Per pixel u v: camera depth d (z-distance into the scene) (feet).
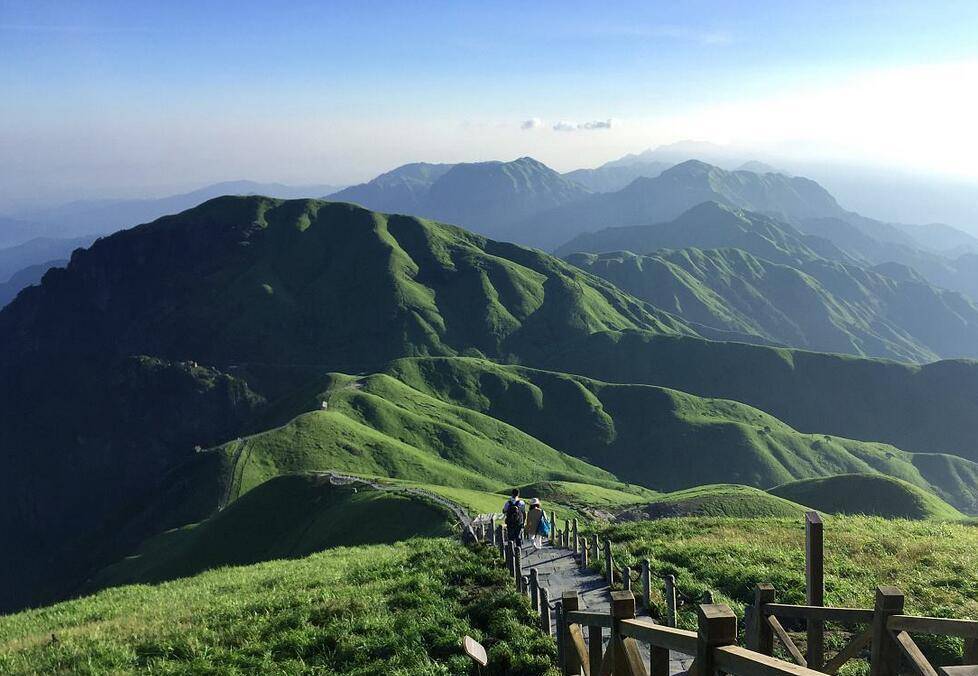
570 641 30.37
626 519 271.69
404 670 47.57
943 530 82.53
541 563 78.23
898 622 21.61
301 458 464.24
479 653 34.17
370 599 62.44
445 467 481.05
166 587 97.55
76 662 54.65
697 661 15.85
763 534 85.40
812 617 26.89
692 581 63.41
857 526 87.66
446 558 78.54
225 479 459.73
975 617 49.24
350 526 217.15
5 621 83.92
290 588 75.15
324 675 48.44
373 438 498.69
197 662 51.70
